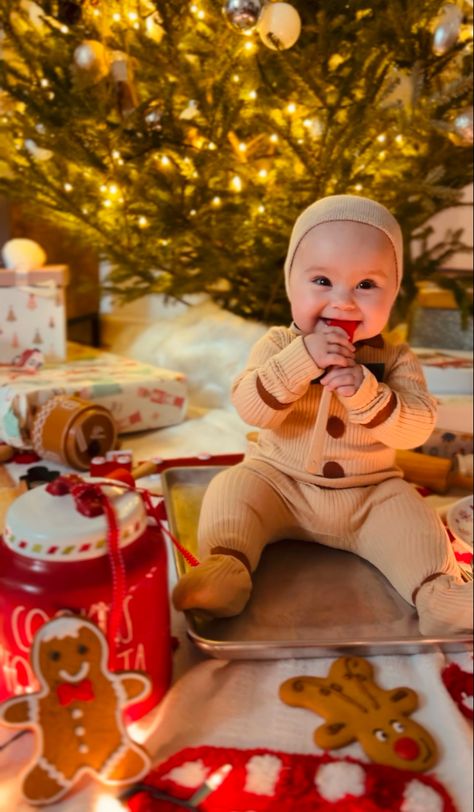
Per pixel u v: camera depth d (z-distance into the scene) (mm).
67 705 492
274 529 800
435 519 740
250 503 767
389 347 821
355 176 1226
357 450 792
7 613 521
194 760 519
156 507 949
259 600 715
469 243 2111
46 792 489
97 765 499
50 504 551
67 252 1771
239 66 1173
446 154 1336
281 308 1539
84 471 1120
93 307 1917
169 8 1126
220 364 1515
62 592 509
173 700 580
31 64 1278
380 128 1202
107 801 495
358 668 614
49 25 1228
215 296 1642
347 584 748
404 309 1400
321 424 760
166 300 1742
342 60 1263
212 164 1244
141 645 549
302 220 762
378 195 1297
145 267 1479
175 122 1251
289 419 812
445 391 1325
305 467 800
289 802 485
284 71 1157
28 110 1262
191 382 1561
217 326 1562
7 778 519
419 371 818
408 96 1198
